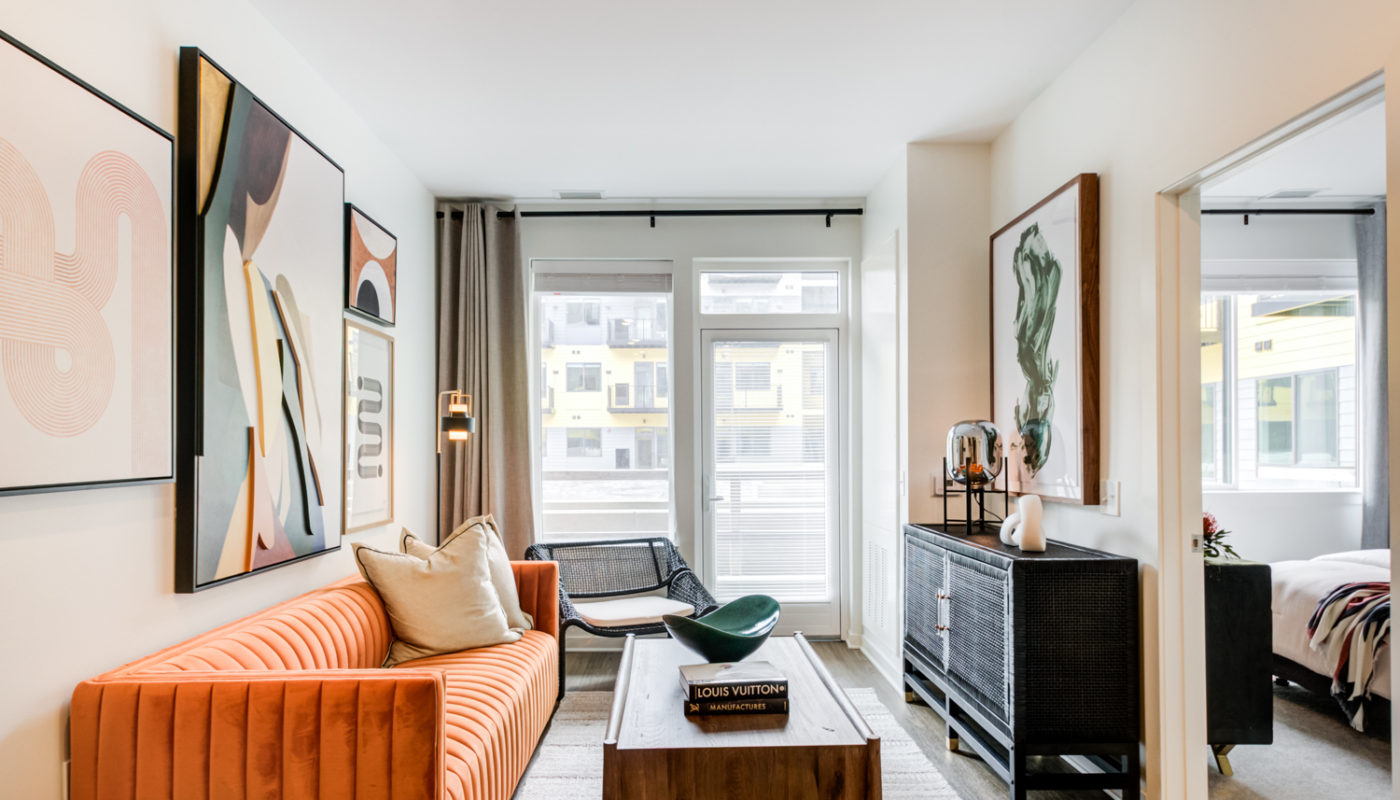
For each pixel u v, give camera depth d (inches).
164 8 82.2
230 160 90.1
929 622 134.9
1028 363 131.7
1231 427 202.5
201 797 68.7
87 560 70.7
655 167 166.4
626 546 181.9
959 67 122.0
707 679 89.0
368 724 69.3
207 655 78.2
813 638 193.6
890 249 164.6
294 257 106.1
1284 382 201.9
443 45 113.1
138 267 75.5
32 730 64.8
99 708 68.6
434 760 69.7
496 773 90.0
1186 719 98.2
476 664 110.9
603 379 195.2
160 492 80.8
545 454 194.4
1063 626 102.3
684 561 177.0
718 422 194.2
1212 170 90.0
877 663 173.3
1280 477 201.8
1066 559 102.7
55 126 65.6
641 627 152.8
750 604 118.9
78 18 69.8
